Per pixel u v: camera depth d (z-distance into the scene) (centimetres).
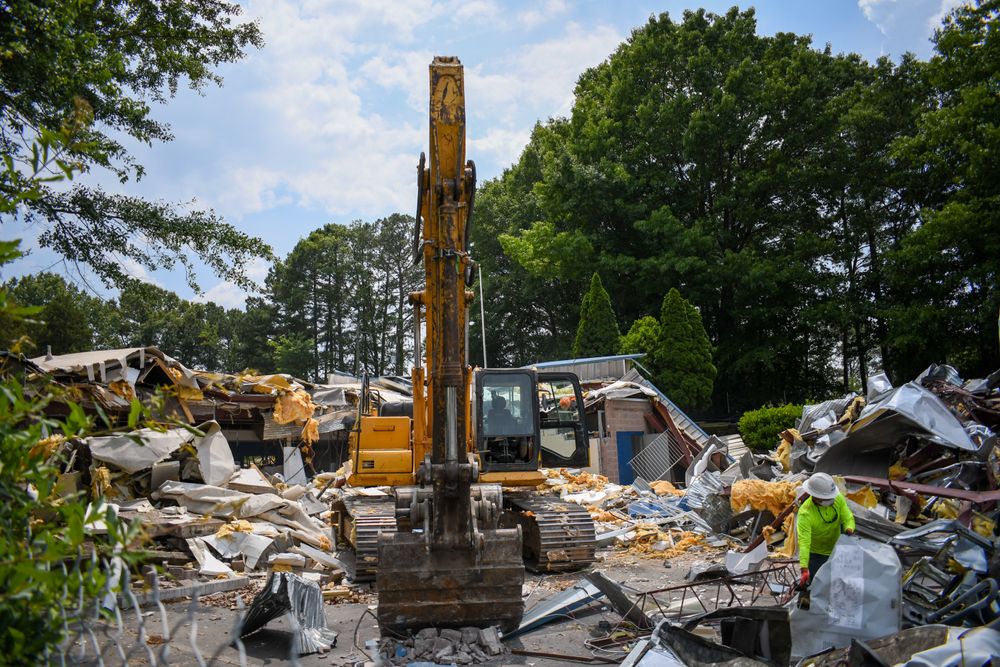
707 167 4122
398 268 7738
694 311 3353
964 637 466
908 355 3359
